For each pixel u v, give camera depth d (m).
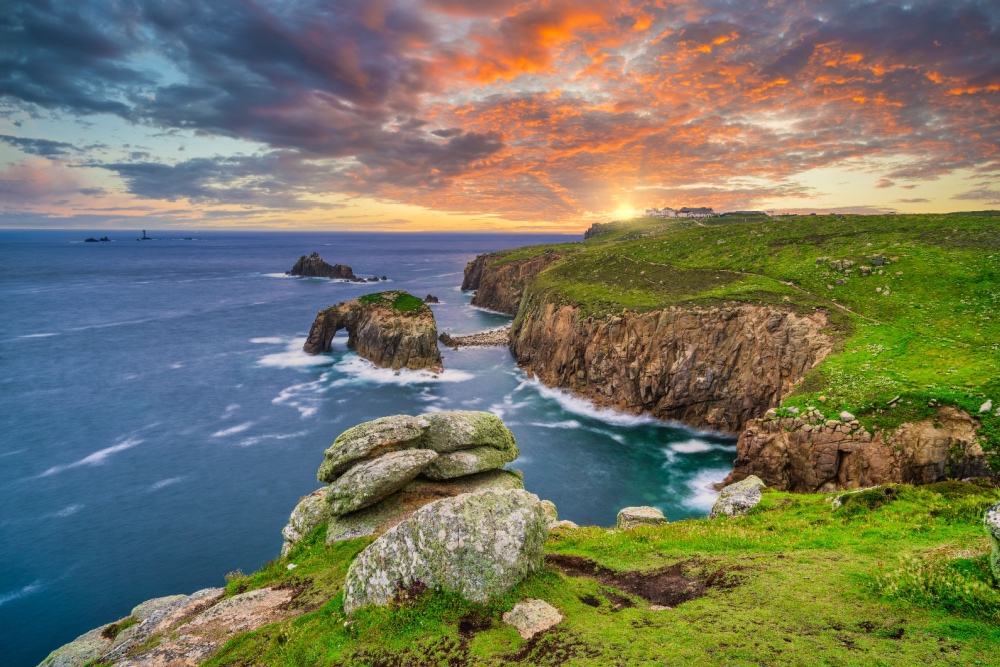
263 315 159.50
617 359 82.25
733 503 28.67
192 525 50.75
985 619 11.48
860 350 57.22
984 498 21.48
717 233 125.75
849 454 45.41
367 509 28.53
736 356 71.75
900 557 15.84
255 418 77.50
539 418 79.38
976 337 53.94
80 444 68.06
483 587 15.98
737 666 11.27
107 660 17.81
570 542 22.83
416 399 86.88
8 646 36.38
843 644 11.59
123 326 142.00
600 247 162.88
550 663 12.67
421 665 13.54
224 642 17.22
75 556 45.91
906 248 80.19
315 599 19.56
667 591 16.55
